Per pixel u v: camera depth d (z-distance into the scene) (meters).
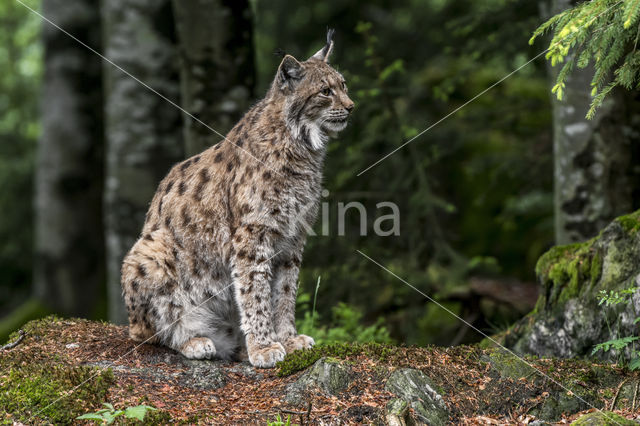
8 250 16.58
